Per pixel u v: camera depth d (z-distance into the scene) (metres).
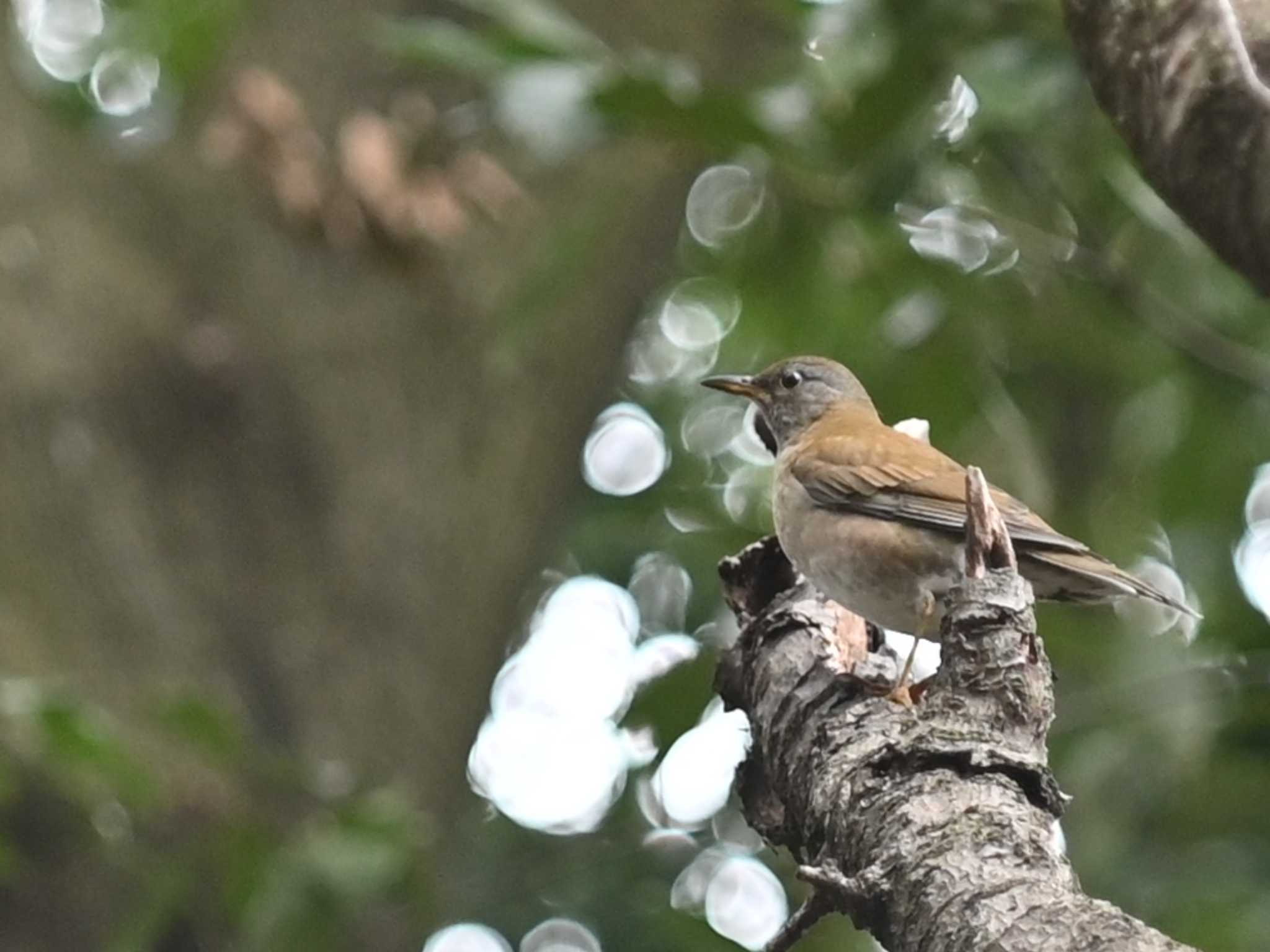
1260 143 4.59
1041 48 10.98
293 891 10.52
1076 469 15.41
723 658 8.01
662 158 13.80
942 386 13.17
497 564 13.30
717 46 14.37
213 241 13.10
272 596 12.38
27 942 11.48
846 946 13.96
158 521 12.23
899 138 10.26
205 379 12.57
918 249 12.38
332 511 12.68
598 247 12.76
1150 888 13.23
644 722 13.67
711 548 16.12
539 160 13.57
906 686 8.41
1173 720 11.89
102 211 12.96
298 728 12.06
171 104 12.45
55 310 12.50
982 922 4.98
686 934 14.92
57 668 11.43
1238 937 12.78
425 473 13.02
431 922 12.12
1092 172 11.95
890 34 10.44
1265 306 12.12
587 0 14.16
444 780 12.81
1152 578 14.76
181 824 11.52
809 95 10.54
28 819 11.59
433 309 13.38
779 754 7.19
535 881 16.19
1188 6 4.75
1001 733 6.09
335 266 13.27
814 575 9.62
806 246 13.01
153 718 10.38
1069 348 14.07
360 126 11.22
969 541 6.61
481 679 13.27
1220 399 13.41
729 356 15.11
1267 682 11.46
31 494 11.98
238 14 11.91
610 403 16.11
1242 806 13.82
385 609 12.65
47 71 12.38
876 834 5.69
